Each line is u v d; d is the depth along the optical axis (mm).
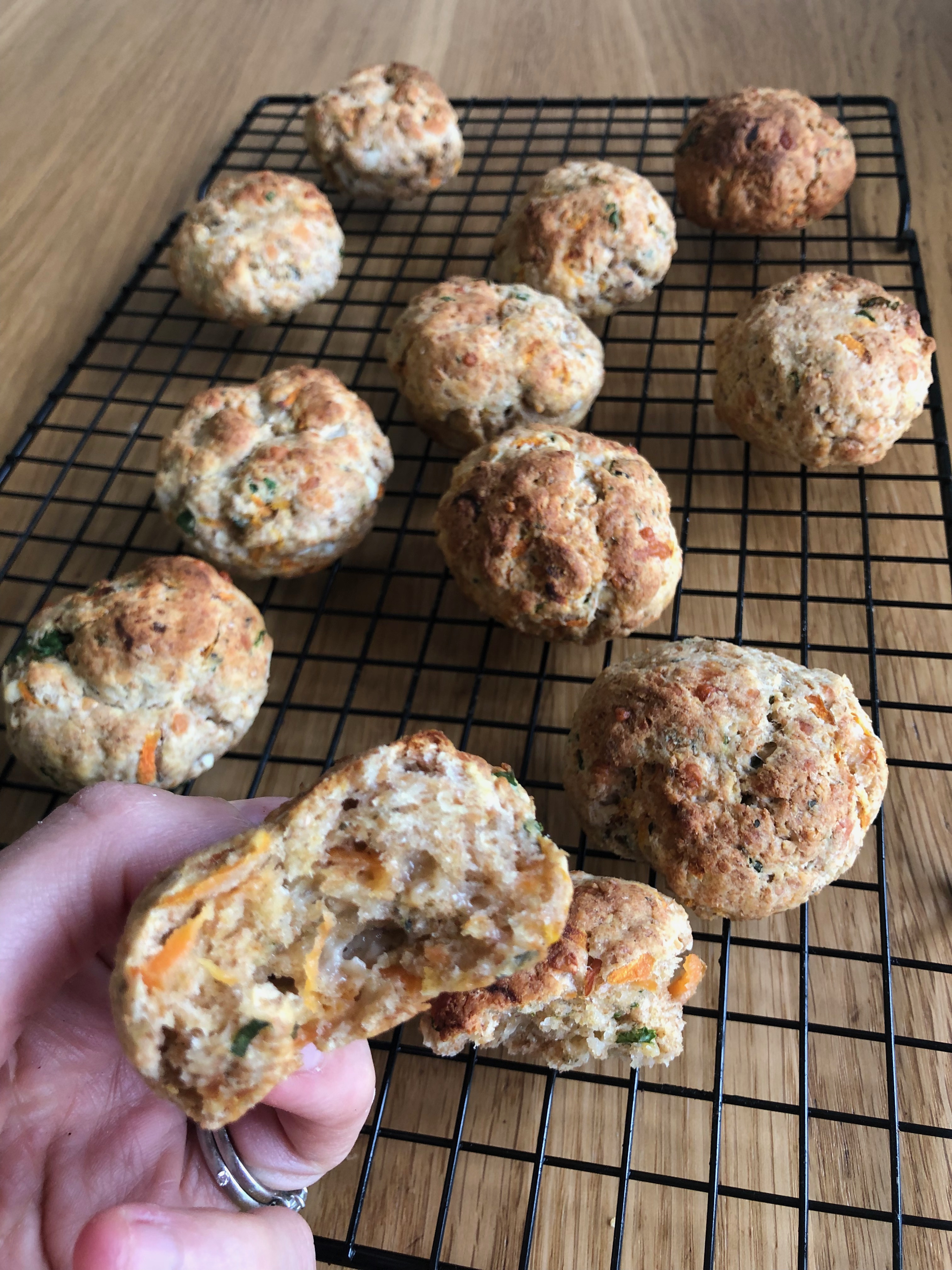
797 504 281
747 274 331
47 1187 169
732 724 212
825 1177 195
